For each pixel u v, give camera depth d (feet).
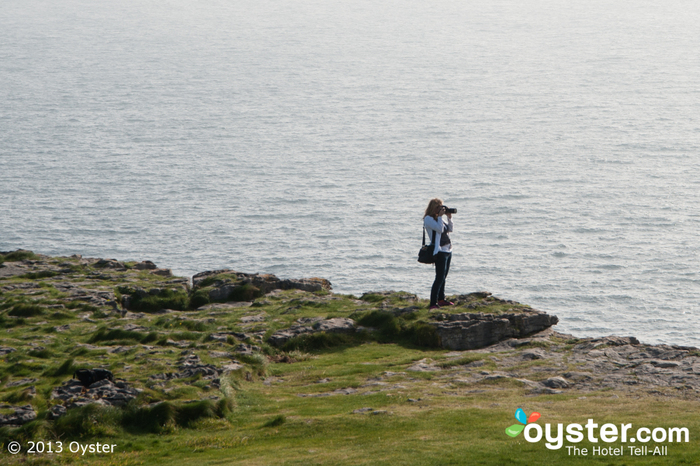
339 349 66.28
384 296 81.66
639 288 595.47
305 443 40.50
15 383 52.54
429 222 65.82
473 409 44.93
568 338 66.13
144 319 76.38
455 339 65.05
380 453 36.96
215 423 46.11
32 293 84.58
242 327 70.90
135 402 47.16
